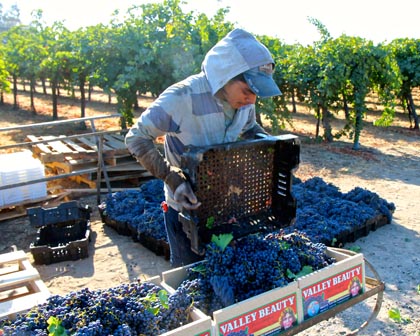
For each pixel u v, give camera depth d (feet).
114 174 26.68
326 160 34.76
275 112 41.73
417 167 32.78
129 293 7.97
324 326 13.43
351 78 37.86
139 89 37.52
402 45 50.42
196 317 7.42
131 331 6.99
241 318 7.28
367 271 16.80
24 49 55.36
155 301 7.55
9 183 21.90
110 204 21.22
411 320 13.69
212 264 8.13
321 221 18.79
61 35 52.31
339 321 13.67
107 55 36.81
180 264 9.81
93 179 26.07
